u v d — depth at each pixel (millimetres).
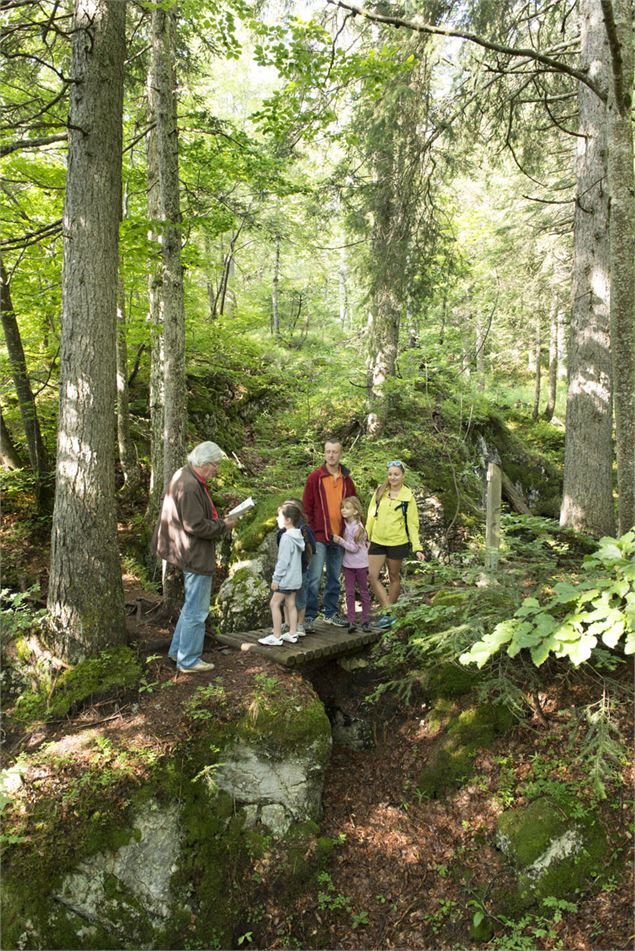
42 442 8328
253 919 4152
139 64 8070
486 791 4520
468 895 4027
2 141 6508
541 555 5480
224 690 4859
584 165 7066
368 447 9891
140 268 7824
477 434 12305
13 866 3627
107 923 3758
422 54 7969
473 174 9250
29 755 4156
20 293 7617
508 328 16688
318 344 14703
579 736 4453
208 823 4273
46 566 7195
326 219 10031
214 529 4910
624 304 4430
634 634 2752
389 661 5824
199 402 10758
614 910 3553
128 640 5340
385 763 5223
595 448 6973
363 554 6055
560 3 7656
